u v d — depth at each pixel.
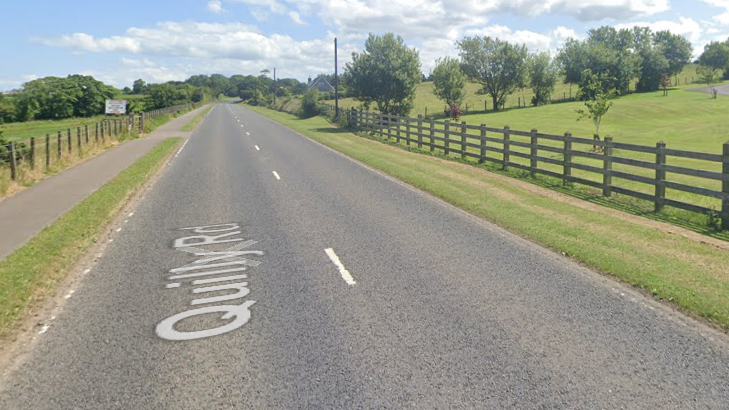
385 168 17.11
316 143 27.45
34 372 4.50
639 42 97.25
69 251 7.96
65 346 4.98
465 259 7.52
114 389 4.23
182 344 5.00
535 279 6.67
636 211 10.93
